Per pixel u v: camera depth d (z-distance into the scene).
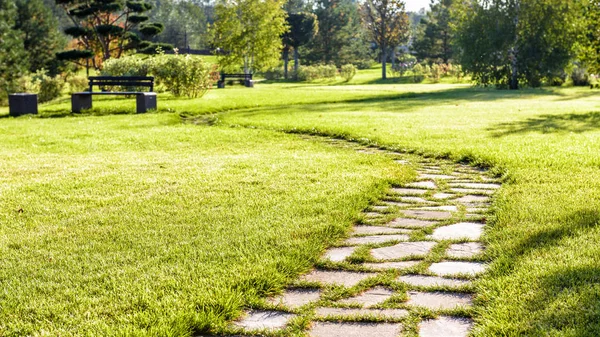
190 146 9.77
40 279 3.58
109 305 3.13
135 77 18.45
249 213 5.06
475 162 7.70
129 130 12.08
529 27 34.12
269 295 3.32
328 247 4.20
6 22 34.00
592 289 3.06
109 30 43.28
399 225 4.77
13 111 17.09
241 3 49.44
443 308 3.06
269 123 13.09
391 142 9.73
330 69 61.81
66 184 6.44
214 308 3.06
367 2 64.44
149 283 3.42
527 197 5.41
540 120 13.28
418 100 23.31
